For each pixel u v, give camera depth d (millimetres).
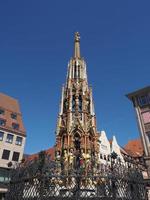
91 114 36625
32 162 11961
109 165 11820
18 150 52125
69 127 33875
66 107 37062
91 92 39094
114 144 54844
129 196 10938
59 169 11547
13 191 11570
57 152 33062
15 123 55344
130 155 57844
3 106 56688
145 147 36188
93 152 33250
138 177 11977
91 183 11008
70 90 38188
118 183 10945
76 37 47344
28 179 11109
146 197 11844
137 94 40812
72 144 32375
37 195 10406
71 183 11016
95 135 34812
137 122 39281
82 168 11578
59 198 10484
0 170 46375
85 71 41438
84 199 10547
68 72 41469
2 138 50281
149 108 38500
